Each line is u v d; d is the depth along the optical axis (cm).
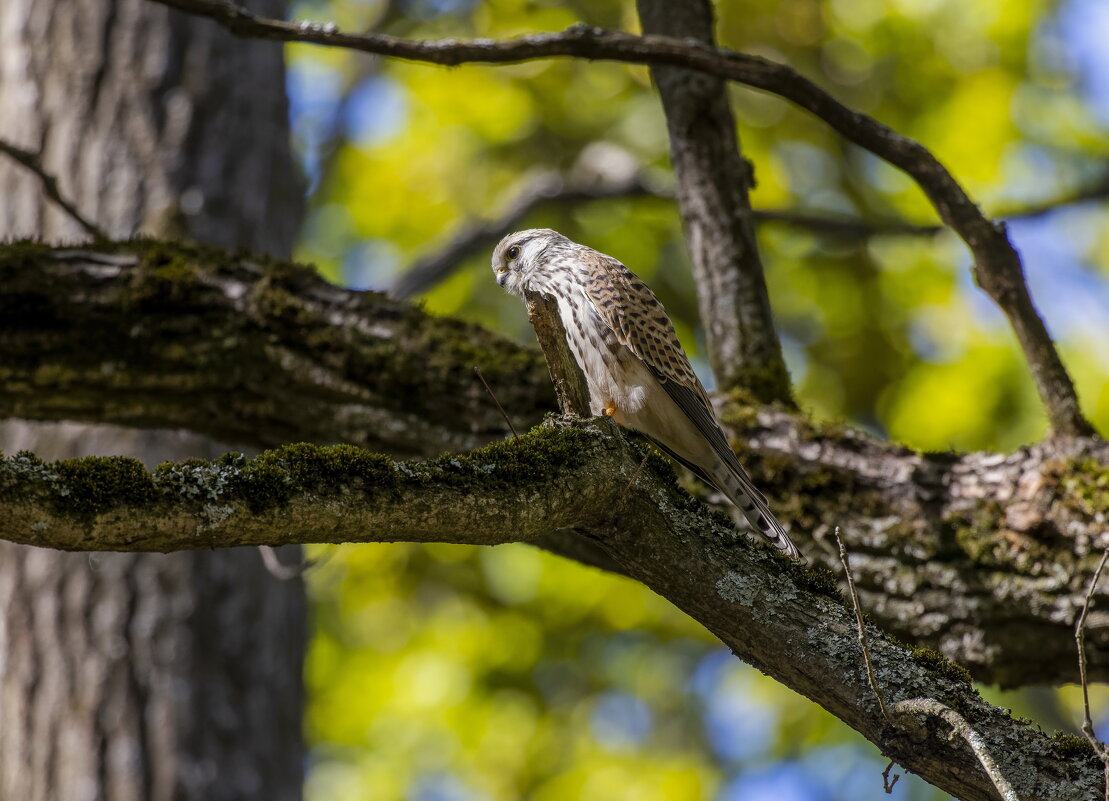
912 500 838
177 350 895
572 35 861
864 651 518
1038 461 826
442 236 1669
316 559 983
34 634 1055
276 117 1303
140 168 1188
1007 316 866
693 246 981
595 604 1512
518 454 534
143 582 1078
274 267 920
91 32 1216
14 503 429
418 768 1475
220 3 832
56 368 892
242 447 1059
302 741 1164
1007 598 805
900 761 537
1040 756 527
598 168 1616
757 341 943
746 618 564
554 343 603
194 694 1063
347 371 898
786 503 856
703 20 1021
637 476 556
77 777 1021
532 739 1484
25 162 900
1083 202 1416
